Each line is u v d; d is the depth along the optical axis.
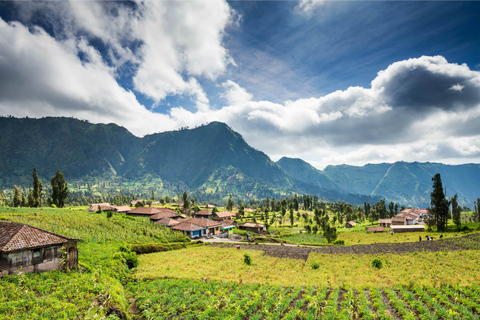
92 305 25.59
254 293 31.53
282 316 26.27
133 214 125.50
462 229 100.88
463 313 24.45
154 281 39.19
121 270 42.28
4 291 26.48
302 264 52.91
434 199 111.81
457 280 35.53
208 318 26.14
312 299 26.83
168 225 99.31
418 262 49.34
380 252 63.41
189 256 59.81
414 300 27.70
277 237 112.75
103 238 59.22
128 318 26.53
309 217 199.25
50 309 23.62
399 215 156.88
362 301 28.89
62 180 128.12
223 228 108.50
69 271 35.31
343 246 76.81
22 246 32.16
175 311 27.97
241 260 55.88
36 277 31.58
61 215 73.31
